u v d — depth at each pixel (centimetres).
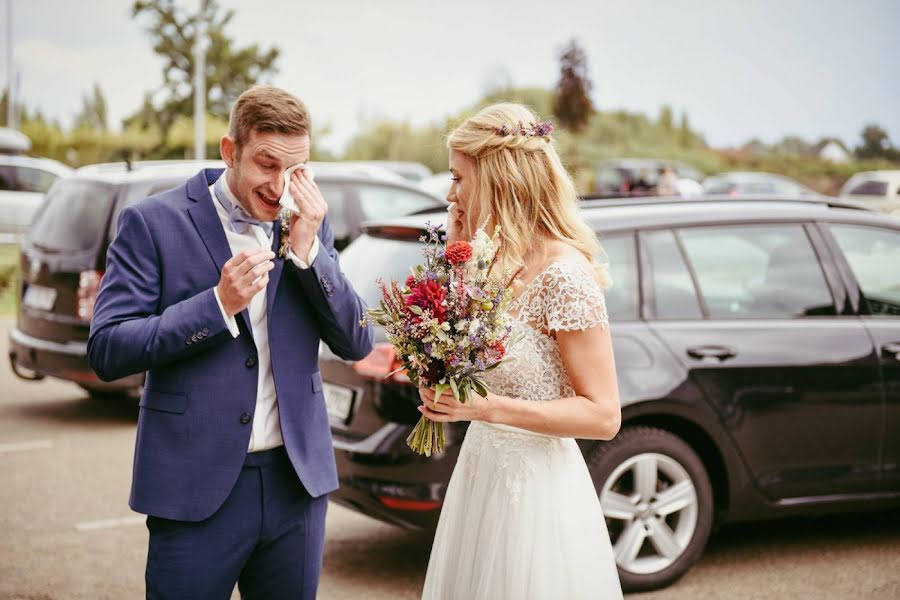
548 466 249
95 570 440
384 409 387
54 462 618
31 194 1956
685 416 404
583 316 231
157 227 242
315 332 256
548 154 244
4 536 482
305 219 241
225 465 239
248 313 242
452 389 220
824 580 420
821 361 425
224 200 247
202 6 2848
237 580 260
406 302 223
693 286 422
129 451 648
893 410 436
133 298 237
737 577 423
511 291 231
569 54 3306
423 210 489
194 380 239
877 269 458
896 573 428
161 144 3225
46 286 700
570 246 243
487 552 249
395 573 436
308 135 239
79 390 859
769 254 441
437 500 378
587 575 249
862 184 2197
